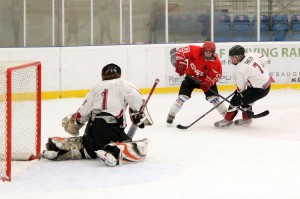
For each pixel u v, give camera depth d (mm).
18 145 11406
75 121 11023
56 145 11000
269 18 24422
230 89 23391
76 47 22062
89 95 10688
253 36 24344
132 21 23891
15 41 23297
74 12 23469
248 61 14453
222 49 23344
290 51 23625
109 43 23812
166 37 24094
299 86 23703
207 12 24219
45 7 23250
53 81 21844
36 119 11227
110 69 10727
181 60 14984
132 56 22781
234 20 24344
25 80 11945
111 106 10562
